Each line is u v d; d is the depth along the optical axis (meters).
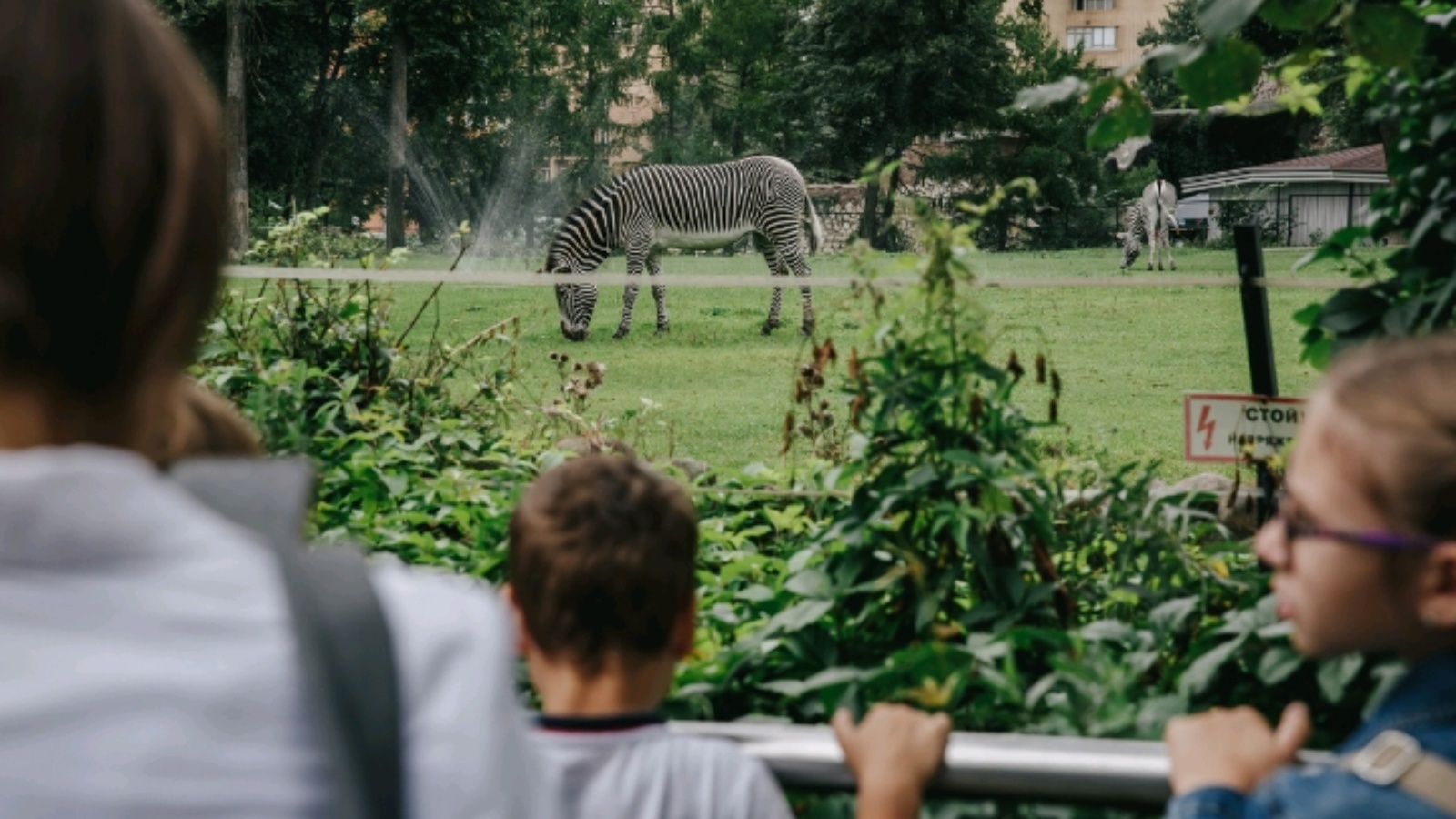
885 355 2.63
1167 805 1.43
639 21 61.53
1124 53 81.38
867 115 48.69
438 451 5.29
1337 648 1.31
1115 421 9.20
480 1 42.28
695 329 16.12
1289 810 1.25
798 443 6.76
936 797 1.49
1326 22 2.55
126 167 0.77
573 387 6.23
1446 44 2.59
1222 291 18.53
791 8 59.72
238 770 0.72
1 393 0.78
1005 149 50.31
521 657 2.36
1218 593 2.57
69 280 0.77
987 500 2.46
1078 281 3.55
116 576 0.74
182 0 38.38
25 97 0.76
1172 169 52.53
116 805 0.70
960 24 48.62
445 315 16.62
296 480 0.83
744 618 2.93
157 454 0.91
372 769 0.73
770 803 1.49
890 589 2.53
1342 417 1.28
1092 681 2.03
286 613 0.75
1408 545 1.24
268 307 5.95
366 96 44.59
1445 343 1.31
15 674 0.71
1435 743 1.23
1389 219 2.64
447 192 51.12
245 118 36.06
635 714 1.54
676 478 4.85
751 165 18.34
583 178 57.78
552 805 0.82
